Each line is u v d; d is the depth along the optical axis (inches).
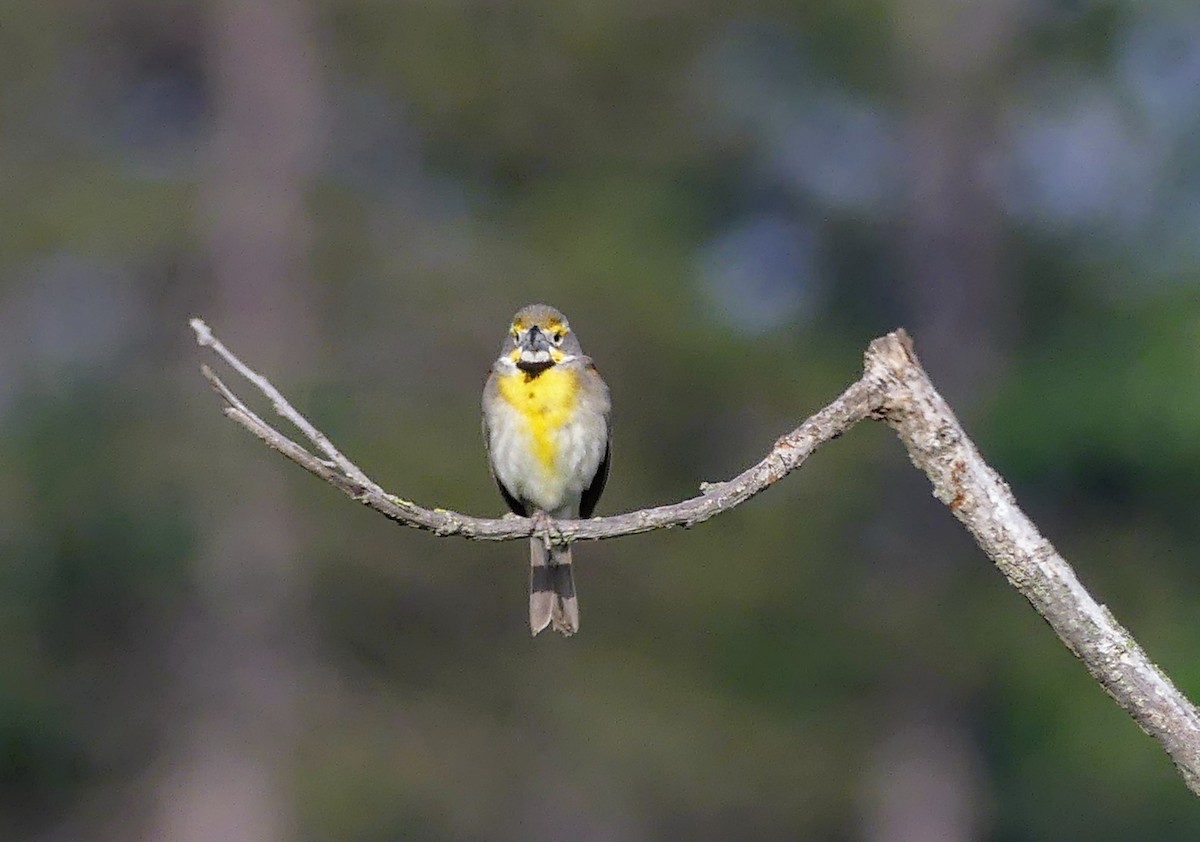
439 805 753.0
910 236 965.2
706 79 896.3
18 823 781.9
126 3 812.0
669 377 804.0
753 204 1004.6
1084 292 928.3
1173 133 934.4
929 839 860.0
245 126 796.6
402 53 802.8
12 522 737.6
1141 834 864.3
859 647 838.5
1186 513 866.8
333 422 717.3
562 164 861.8
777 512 806.5
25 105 801.6
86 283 795.4
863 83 959.0
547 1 812.0
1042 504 879.1
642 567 778.8
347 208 773.3
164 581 740.7
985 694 873.5
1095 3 938.1
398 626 757.3
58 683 765.3
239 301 764.0
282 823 736.3
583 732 764.6
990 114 954.1
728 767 805.2
